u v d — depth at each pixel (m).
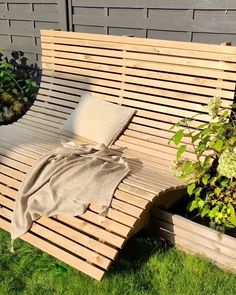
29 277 2.38
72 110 3.57
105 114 3.24
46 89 3.81
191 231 2.44
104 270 2.23
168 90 3.00
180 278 2.30
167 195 2.62
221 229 2.49
